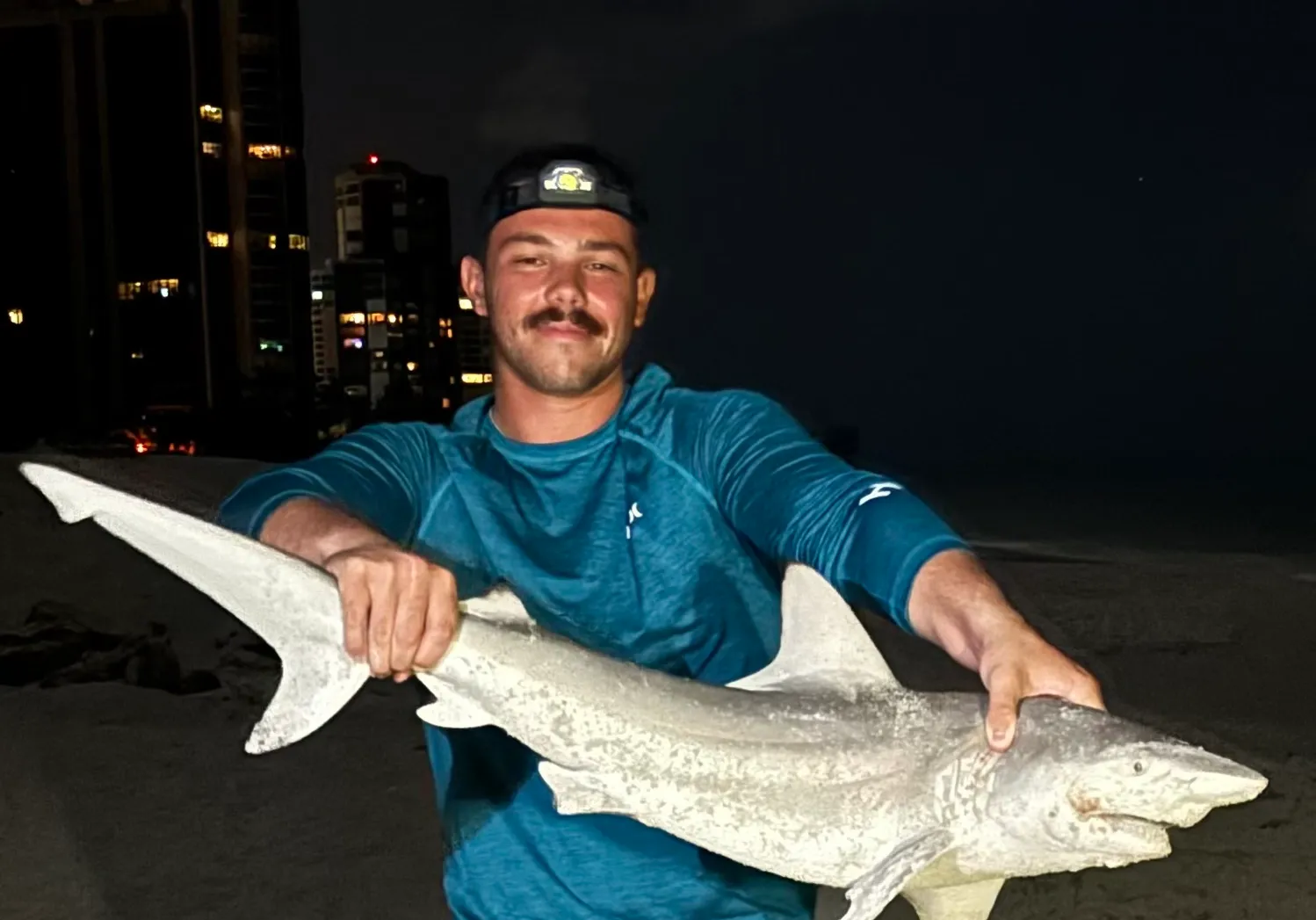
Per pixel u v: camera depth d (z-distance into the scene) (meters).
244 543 2.44
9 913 5.52
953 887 2.59
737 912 2.77
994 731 2.35
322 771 7.42
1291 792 7.08
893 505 2.56
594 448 2.90
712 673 2.85
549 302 2.83
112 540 12.91
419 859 6.12
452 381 92.00
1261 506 31.12
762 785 2.55
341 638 2.42
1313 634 11.09
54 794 7.02
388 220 89.44
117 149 56.41
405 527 2.84
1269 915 5.52
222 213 59.41
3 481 15.29
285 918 5.45
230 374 59.62
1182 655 10.39
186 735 8.07
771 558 2.81
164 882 5.84
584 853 2.77
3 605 10.82
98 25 55.88
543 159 2.88
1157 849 2.35
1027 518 27.03
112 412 56.19
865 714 2.59
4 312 54.78
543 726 2.57
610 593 2.85
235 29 59.91
